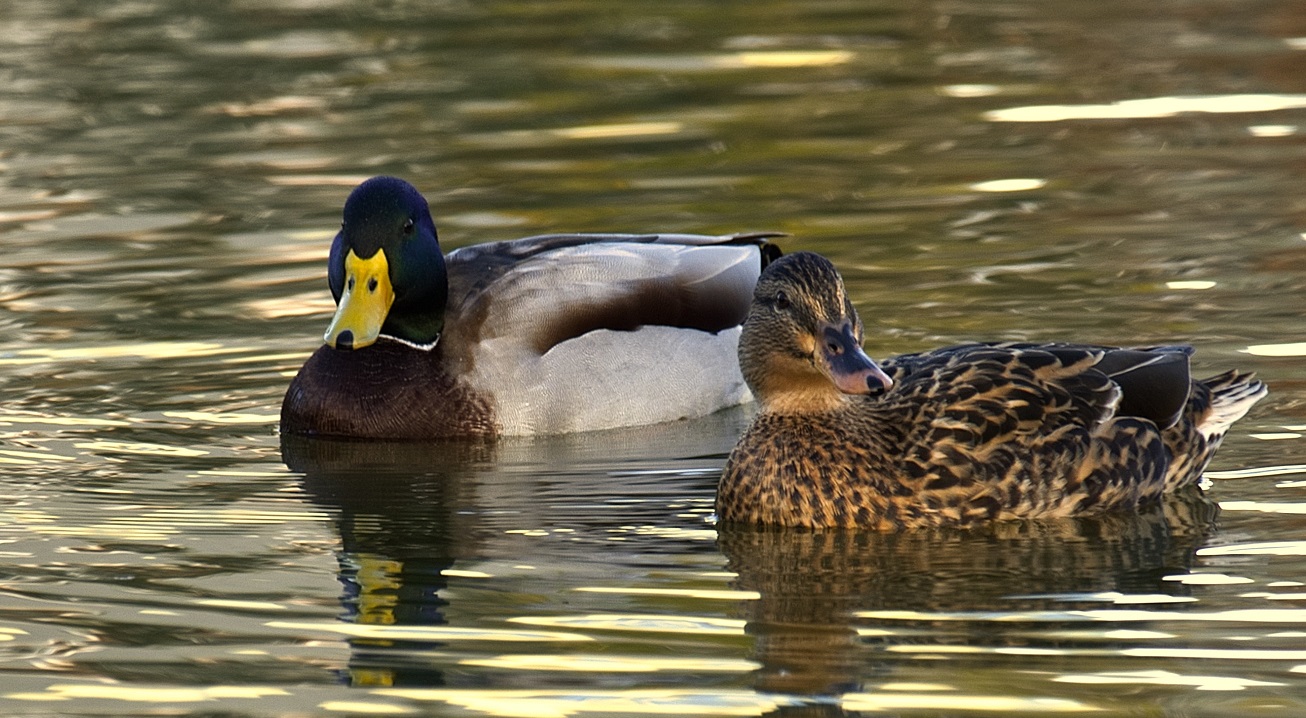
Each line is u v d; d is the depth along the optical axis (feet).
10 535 38.88
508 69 86.94
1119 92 79.10
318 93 82.89
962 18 96.37
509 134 75.31
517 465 44.83
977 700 29.66
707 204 64.49
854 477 38.58
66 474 43.21
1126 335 49.52
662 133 75.25
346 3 103.45
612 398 48.29
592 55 89.56
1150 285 53.62
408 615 34.04
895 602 34.19
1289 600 33.71
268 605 34.76
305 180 68.80
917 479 38.42
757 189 66.33
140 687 30.96
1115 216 61.00
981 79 82.79
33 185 68.64
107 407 48.01
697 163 70.33
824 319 38.22
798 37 93.04
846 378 37.19
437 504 41.39
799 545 37.81
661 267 50.57
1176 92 78.48
